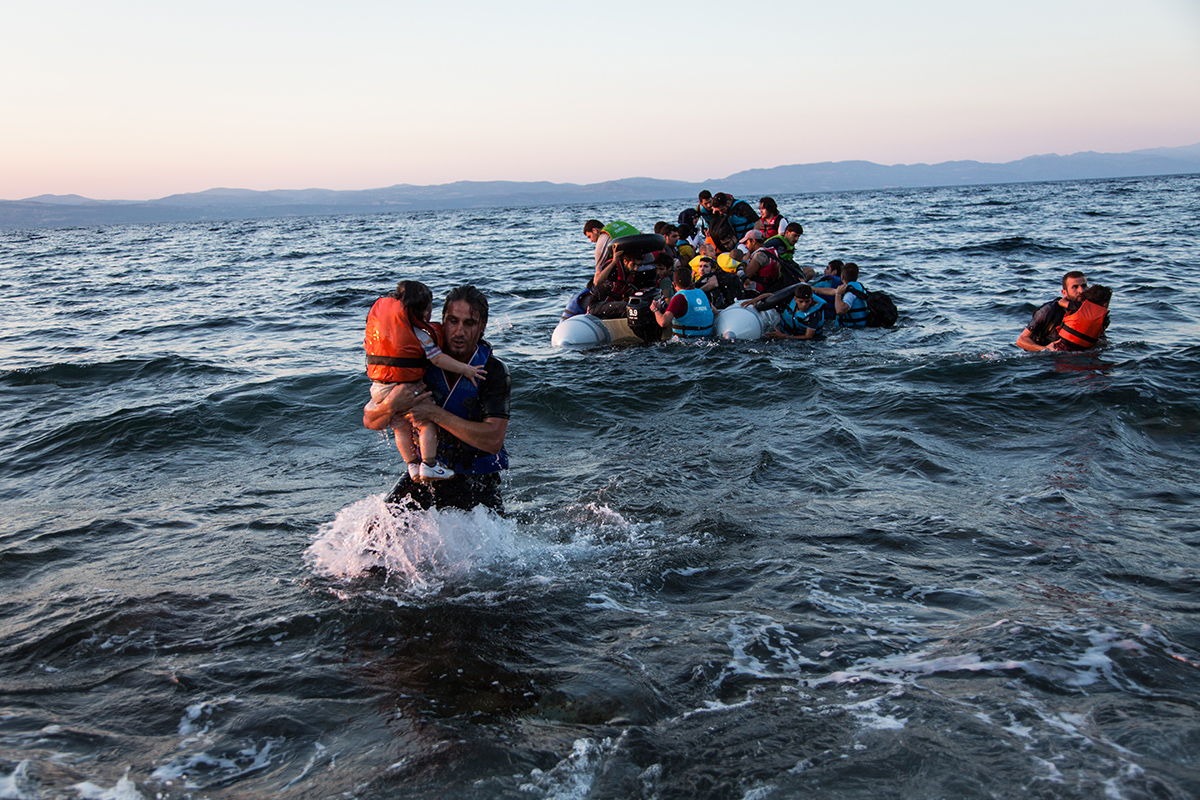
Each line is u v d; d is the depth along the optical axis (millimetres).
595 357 9023
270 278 21203
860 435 5734
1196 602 3080
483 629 3049
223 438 6008
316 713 2514
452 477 3691
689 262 11398
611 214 89625
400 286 3414
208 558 3814
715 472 5039
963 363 7715
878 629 2955
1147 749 2158
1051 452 5234
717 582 3453
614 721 2416
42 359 9508
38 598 3404
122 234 82250
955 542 3789
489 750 2273
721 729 2354
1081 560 3516
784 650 2826
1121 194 67688
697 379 7516
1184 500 4289
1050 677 2543
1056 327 8273
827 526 4047
